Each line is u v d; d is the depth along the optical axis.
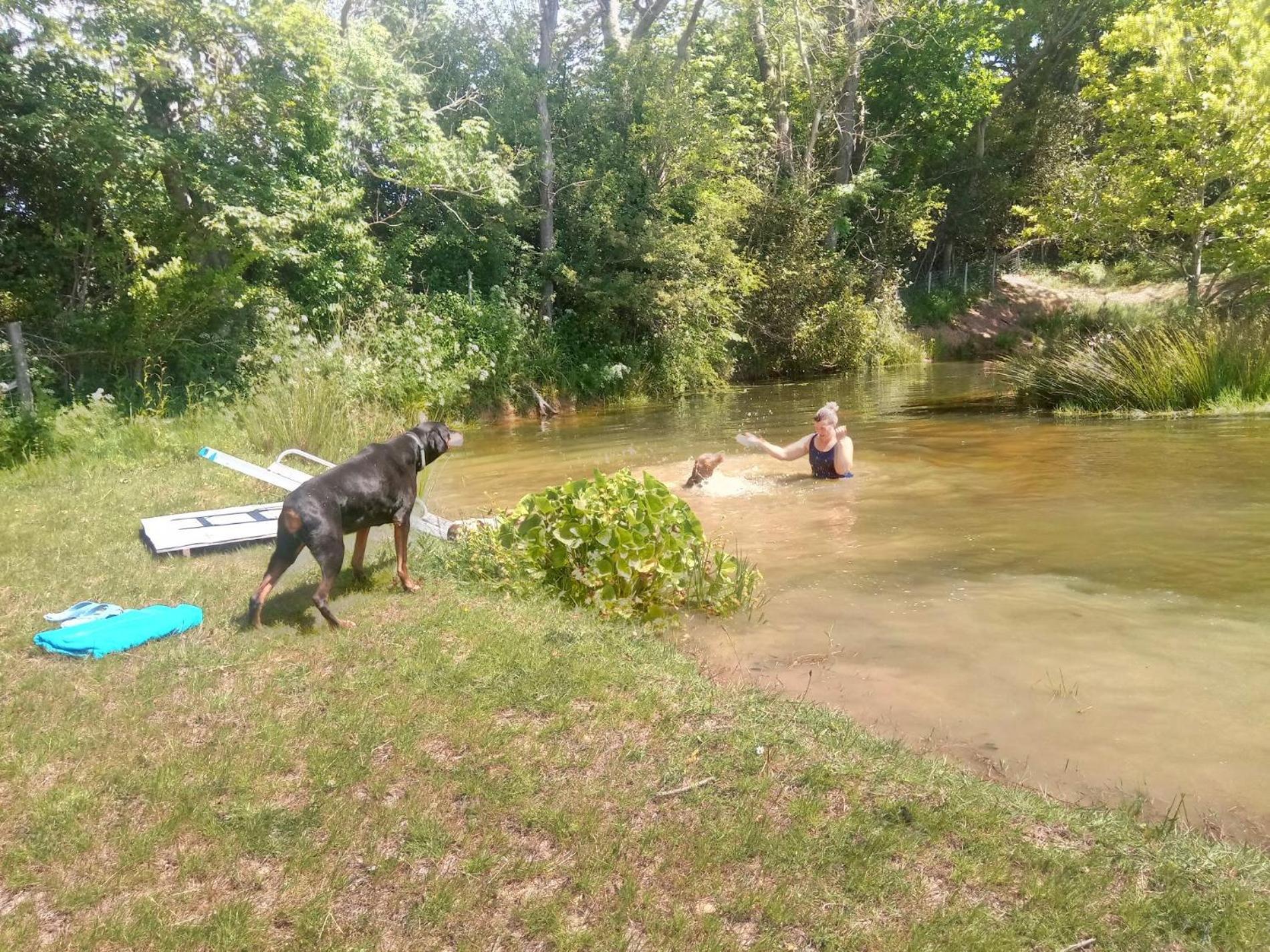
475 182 18.12
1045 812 3.04
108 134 12.46
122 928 2.47
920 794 3.14
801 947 2.44
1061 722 3.73
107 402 11.40
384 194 19.95
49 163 13.12
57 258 13.58
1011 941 2.43
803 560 6.19
